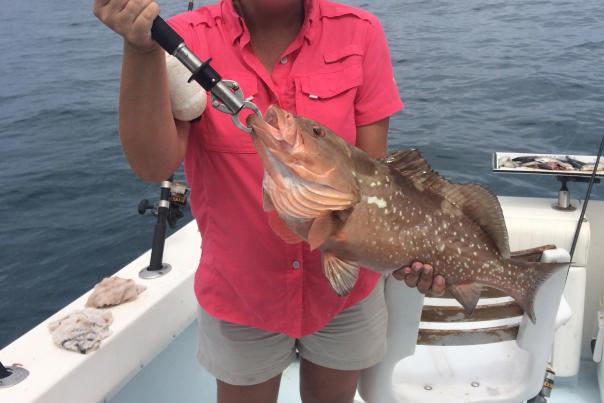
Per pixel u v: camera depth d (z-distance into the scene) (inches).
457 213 66.6
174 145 60.9
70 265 193.3
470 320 80.8
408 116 295.1
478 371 88.2
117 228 215.5
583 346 117.3
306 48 66.2
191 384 105.3
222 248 69.3
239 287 69.6
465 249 67.2
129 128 57.6
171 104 61.1
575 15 547.5
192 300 102.0
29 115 354.3
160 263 101.4
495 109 300.5
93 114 351.9
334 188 56.6
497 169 109.9
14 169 270.5
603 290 110.3
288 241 60.7
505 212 109.4
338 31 67.2
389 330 79.8
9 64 499.5
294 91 66.3
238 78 65.2
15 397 73.0
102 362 82.6
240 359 72.6
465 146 251.4
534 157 115.2
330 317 71.7
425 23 550.6
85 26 689.0
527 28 504.4
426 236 64.7
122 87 55.4
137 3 48.9
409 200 63.6
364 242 60.8
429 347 93.0
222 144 65.2
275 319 70.4
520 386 84.2
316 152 55.4
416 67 395.5
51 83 429.4
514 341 90.7
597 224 111.7
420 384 86.4
